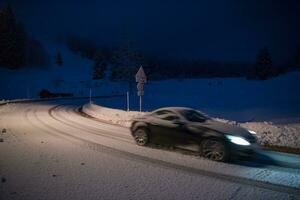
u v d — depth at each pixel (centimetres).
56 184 663
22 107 3016
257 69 7756
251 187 660
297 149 1068
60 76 9125
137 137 1120
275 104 4000
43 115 2255
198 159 909
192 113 1059
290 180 714
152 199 581
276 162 889
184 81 9131
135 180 698
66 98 5469
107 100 5178
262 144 1149
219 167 823
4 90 6050
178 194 609
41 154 952
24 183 669
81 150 1020
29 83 7162
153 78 11194
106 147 1076
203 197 594
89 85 8575
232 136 880
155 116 1099
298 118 2381
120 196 595
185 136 973
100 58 10250
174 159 905
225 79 8894
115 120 1911
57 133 1395
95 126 1664
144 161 877
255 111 3316
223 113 3234
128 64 6825
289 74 7275
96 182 680
